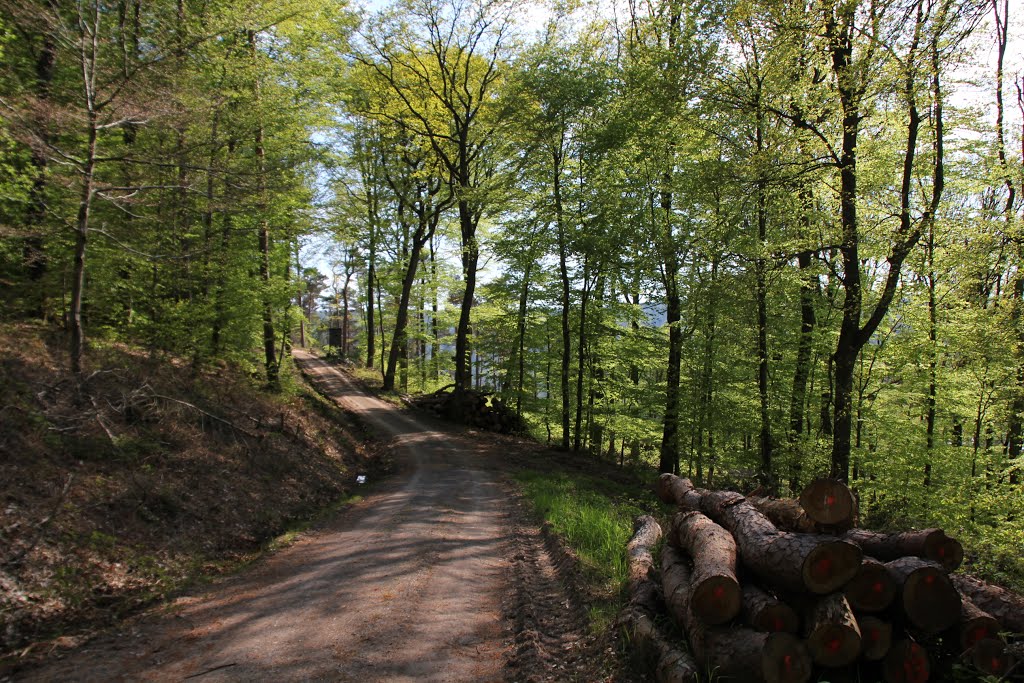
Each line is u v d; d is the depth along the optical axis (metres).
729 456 17.92
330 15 16.98
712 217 16.41
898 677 4.05
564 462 19.73
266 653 5.25
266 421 15.06
